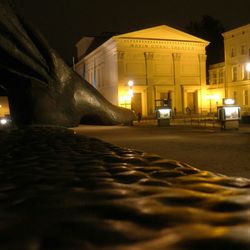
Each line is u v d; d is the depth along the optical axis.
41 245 1.29
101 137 18.70
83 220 1.62
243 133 20.30
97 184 2.56
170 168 3.30
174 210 1.73
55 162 3.86
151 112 55.66
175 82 57.34
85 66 73.31
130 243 1.27
